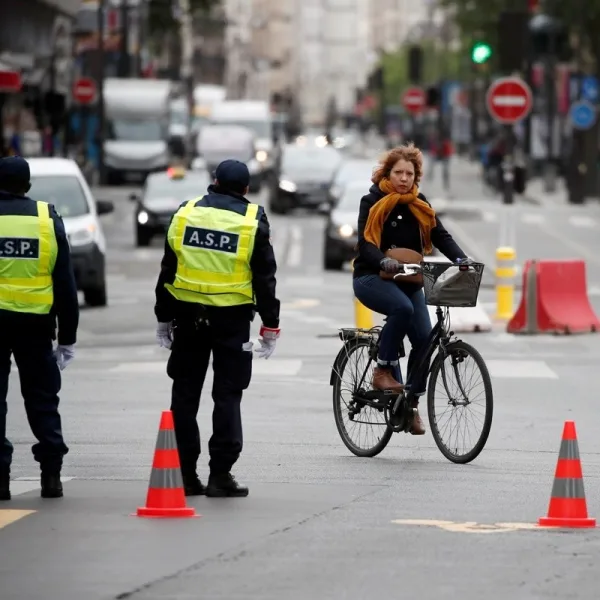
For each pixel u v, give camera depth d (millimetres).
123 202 143250
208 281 25031
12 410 37250
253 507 24297
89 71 153875
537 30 122312
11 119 129250
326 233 83938
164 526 22672
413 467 28781
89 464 28938
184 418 25359
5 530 22406
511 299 59656
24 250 24781
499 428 34281
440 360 29609
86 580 19359
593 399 39156
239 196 25484
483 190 172125
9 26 133000
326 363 45906
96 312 62406
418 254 29250
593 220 124750
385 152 29609
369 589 18828
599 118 156375
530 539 21859
